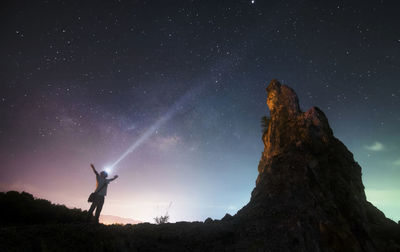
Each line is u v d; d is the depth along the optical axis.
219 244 8.13
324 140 15.37
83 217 10.57
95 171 9.77
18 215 8.78
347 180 13.92
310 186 12.26
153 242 7.15
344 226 10.48
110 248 5.73
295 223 9.78
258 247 8.33
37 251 4.55
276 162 14.48
